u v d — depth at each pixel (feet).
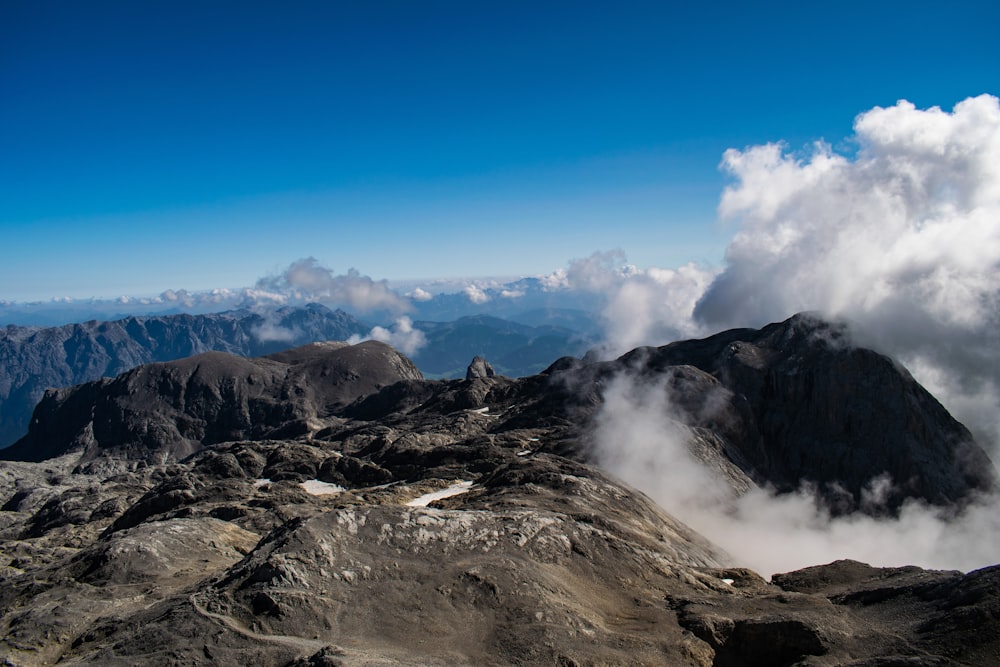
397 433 587.27
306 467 455.22
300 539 205.16
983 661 147.43
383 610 183.32
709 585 222.28
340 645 166.09
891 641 163.94
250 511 343.05
